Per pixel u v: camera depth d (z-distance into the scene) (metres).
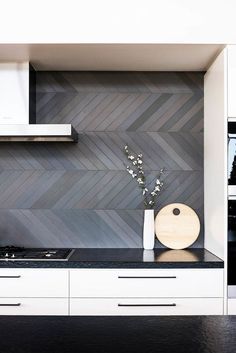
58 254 2.42
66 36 2.22
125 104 2.83
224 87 2.21
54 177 2.83
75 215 2.82
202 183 2.83
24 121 2.54
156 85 2.83
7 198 2.81
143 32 2.22
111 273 2.17
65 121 2.83
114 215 2.82
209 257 2.33
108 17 2.23
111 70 2.82
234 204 2.19
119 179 2.83
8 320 1.03
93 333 0.92
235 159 2.20
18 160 2.82
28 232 2.81
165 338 0.88
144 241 2.72
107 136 2.83
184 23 2.23
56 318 1.05
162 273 2.17
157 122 2.82
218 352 0.80
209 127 2.63
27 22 2.22
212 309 2.17
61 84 2.83
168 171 2.83
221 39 2.22
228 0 2.22
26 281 2.17
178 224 2.73
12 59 2.54
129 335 0.90
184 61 2.58
